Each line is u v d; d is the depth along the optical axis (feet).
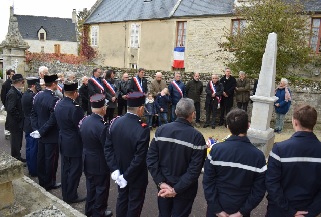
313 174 9.06
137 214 13.07
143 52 72.38
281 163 9.21
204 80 34.91
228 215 9.66
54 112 15.89
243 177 9.46
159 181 11.20
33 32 159.12
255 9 38.83
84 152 14.08
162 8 69.36
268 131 21.48
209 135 29.48
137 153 12.16
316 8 47.52
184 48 63.31
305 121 9.25
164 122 31.73
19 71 45.68
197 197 16.88
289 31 36.19
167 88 31.65
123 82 31.86
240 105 32.50
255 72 37.42
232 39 40.34
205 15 58.70
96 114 14.10
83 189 17.81
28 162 19.29
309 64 44.96
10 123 20.71
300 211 9.21
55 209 8.32
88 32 88.84
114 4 87.35
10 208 11.21
